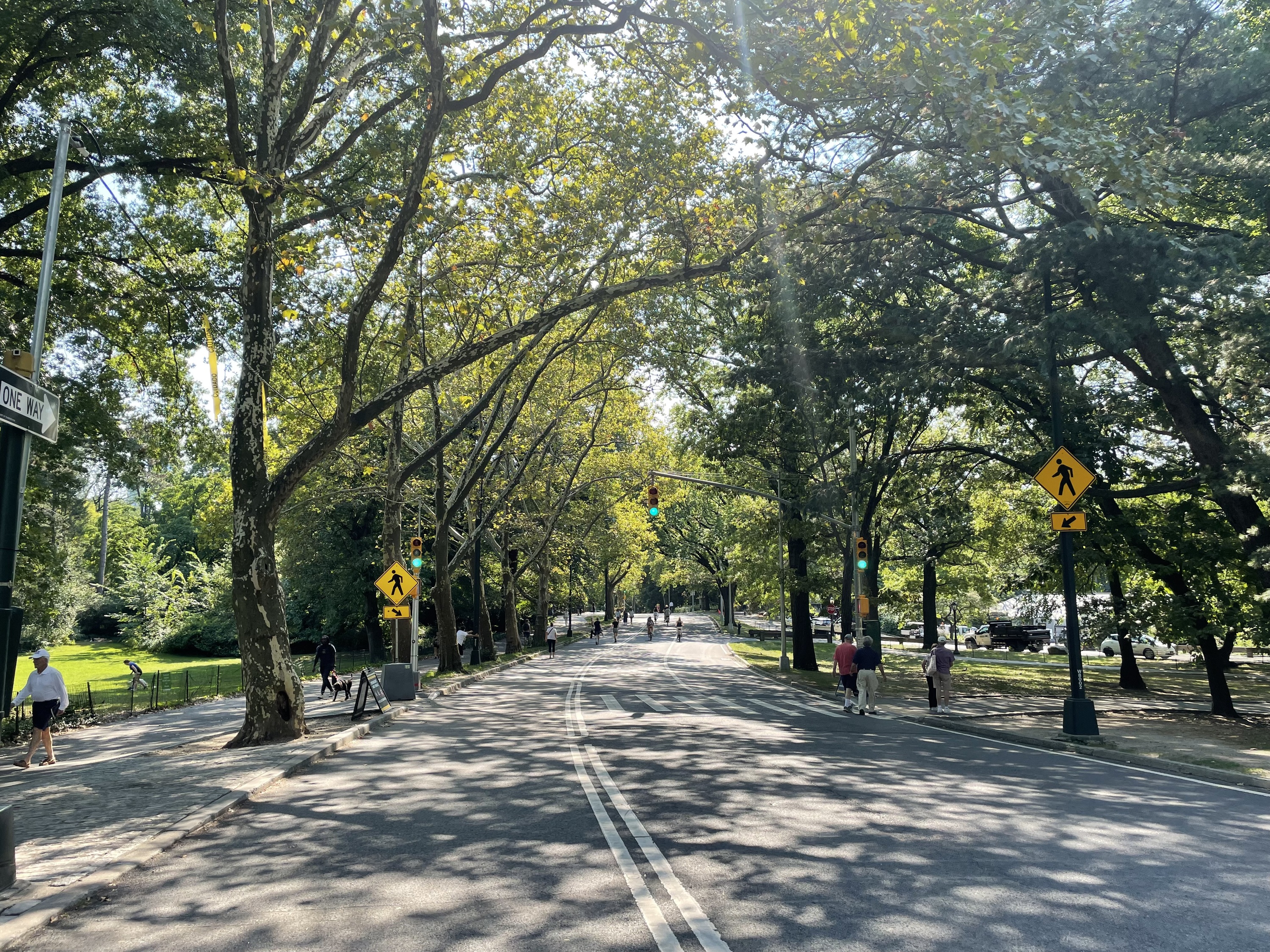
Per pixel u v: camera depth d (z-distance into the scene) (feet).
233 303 73.46
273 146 51.01
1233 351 54.03
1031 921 18.07
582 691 90.07
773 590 153.58
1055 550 80.59
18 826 28.63
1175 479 72.13
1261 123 57.77
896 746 48.39
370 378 83.30
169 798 32.65
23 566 80.64
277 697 51.42
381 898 20.29
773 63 43.19
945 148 52.75
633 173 59.31
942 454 99.71
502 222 60.75
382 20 47.09
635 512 205.77
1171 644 68.59
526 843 25.36
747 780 35.78
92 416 74.33
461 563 171.42
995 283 73.97
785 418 87.35
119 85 68.85
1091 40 50.44
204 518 117.70
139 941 17.80
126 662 99.25
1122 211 69.00
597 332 101.86
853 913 18.60
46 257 31.32
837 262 71.67
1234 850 24.13
